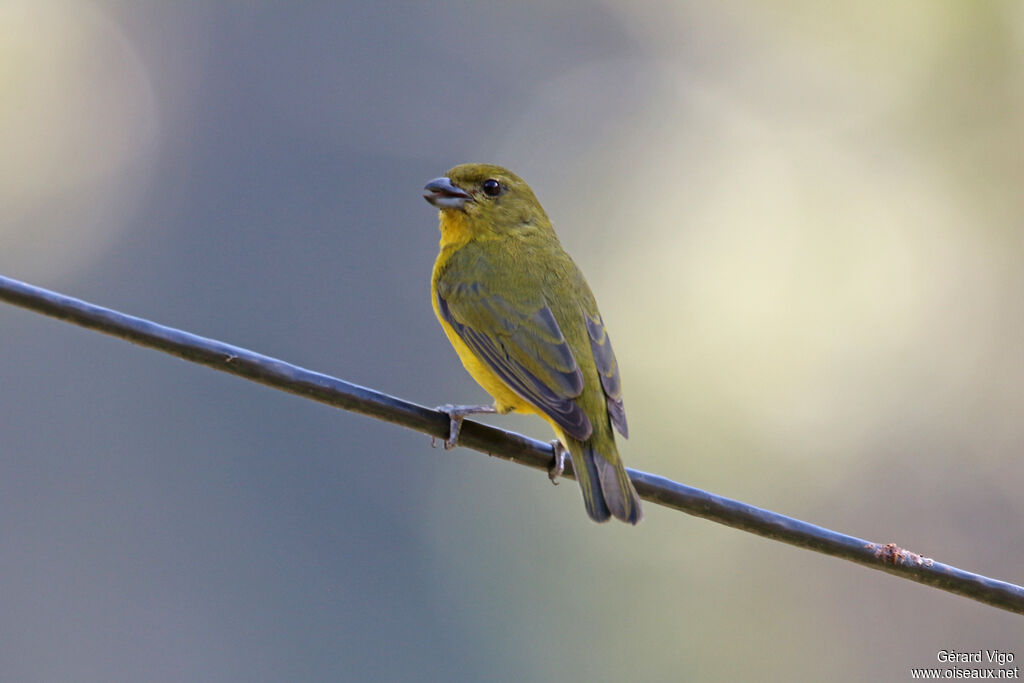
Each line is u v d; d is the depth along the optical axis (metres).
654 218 17.19
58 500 15.25
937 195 15.18
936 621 13.53
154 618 14.91
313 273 17.14
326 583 15.02
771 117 16.69
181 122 17.64
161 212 17.31
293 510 15.30
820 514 14.34
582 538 14.39
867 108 15.84
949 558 13.97
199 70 17.72
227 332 16.81
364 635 14.64
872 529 14.22
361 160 17.72
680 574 13.77
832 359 15.21
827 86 16.25
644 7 18.16
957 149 15.18
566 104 18.22
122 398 15.58
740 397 15.19
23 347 15.72
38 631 14.82
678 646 13.51
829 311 15.48
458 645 14.48
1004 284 14.70
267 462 15.45
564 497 14.73
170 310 16.98
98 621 14.88
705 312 16.16
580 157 17.98
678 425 15.02
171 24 17.88
